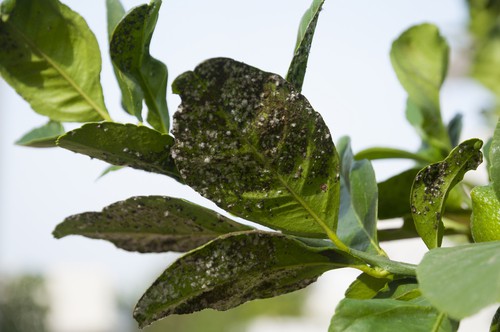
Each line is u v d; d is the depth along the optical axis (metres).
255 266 0.53
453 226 0.65
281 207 0.54
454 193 0.64
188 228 0.57
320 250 0.54
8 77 0.58
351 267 0.54
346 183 0.61
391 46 0.68
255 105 0.52
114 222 0.57
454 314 0.46
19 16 0.57
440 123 0.68
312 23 0.53
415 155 0.68
